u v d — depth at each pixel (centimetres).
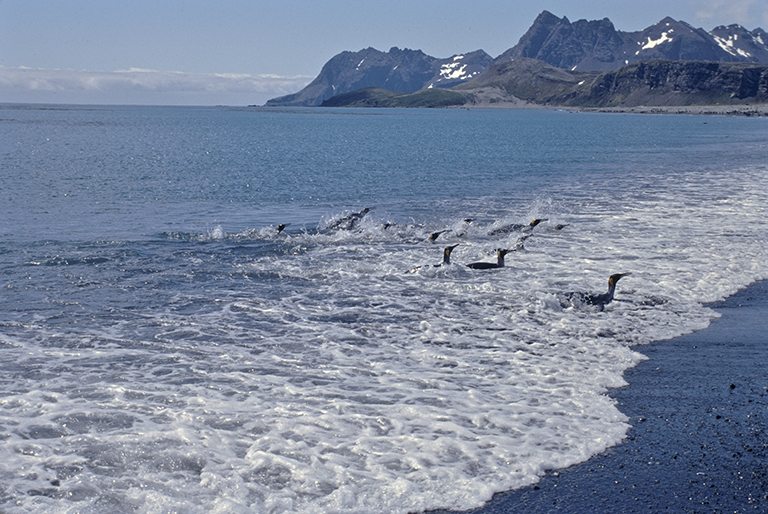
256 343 1312
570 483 796
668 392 1072
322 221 2855
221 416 955
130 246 2261
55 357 1203
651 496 769
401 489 770
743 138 11194
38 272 1869
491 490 775
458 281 1836
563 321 1470
